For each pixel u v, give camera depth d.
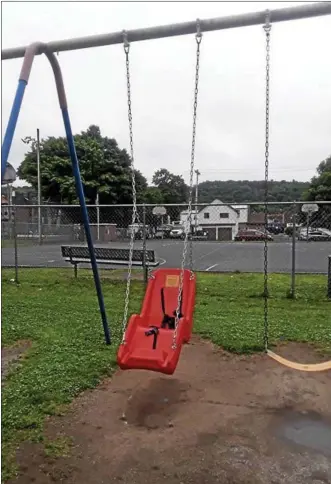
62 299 7.50
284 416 3.34
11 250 19.62
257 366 4.35
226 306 6.91
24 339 5.13
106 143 45.25
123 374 4.14
